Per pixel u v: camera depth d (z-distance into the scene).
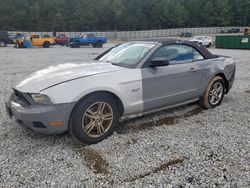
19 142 3.52
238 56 19.47
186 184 2.65
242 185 2.63
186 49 4.56
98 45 31.70
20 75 8.87
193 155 3.21
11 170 2.85
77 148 3.38
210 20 97.19
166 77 4.11
